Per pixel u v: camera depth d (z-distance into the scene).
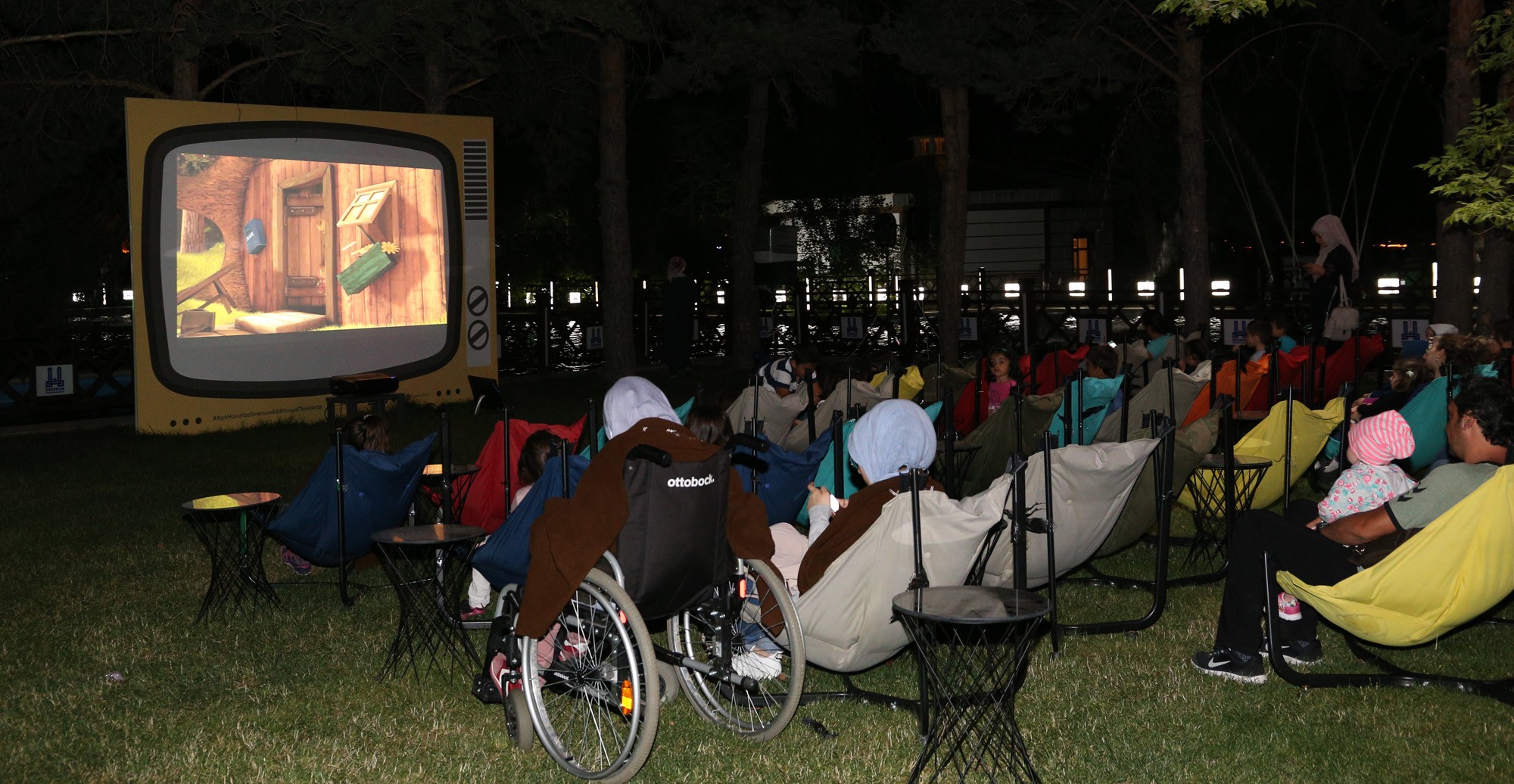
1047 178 33.91
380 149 16.20
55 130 17.92
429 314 16.86
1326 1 19.66
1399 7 21.31
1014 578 5.33
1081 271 34.03
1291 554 5.39
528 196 29.95
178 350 14.59
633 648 4.47
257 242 15.16
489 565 5.36
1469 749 4.76
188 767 4.81
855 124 31.20
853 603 4.88
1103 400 8.41
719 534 4.62
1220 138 27.84
